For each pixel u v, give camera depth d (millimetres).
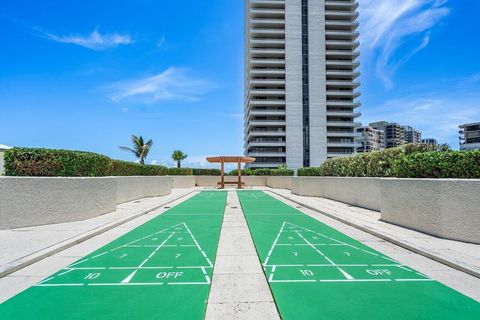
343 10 71688
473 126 73375
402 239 6977
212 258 5902
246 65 79000
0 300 4105
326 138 67250
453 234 6883
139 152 49656
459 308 3842
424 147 11047
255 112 66875
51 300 4098
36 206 8664
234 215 11586
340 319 3561
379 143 121250
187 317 3609
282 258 5898
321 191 18719
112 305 3941
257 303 3965
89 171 11172
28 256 5668
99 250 6480
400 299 4102
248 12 72438
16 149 9000
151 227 9102
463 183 6746
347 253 6238
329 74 68688
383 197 9578
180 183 32500
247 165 71312
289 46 68062
